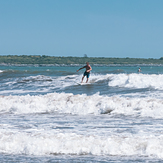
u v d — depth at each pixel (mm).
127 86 41781
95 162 10406
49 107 25562
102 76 53281
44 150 12023
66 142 12438
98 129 16141
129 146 12062
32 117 21812
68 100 26609
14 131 15664
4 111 25562
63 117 21516
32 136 13664
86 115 22312
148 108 22047
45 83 53844
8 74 79188
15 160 10828
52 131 15656
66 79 57500
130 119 19516
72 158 11062
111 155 11430
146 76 43906
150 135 13422
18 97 28547
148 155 11273
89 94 36500
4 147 12570
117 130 15680
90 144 12320
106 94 35094
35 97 28203
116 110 22719
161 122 17969
